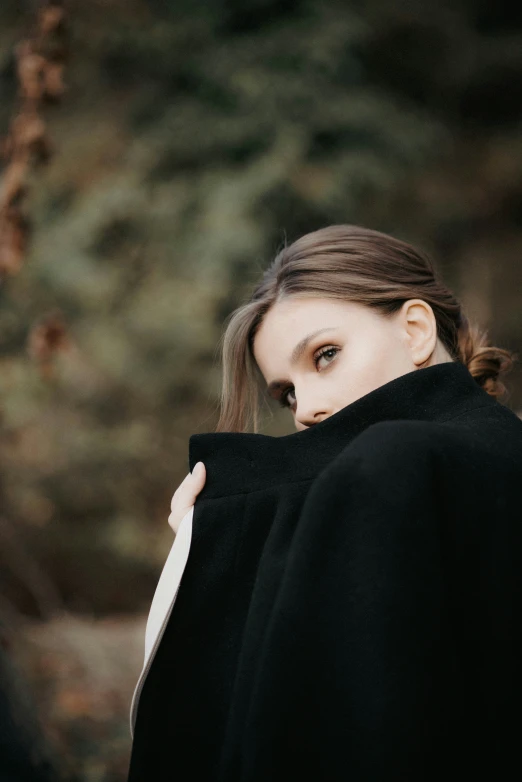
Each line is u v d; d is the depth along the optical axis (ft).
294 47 20.12
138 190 18.95
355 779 2.69
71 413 16.90
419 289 4.28
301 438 3.72
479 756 2.89
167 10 21.07
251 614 3.28
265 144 19.95
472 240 26.45
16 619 10.49
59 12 7.63
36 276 15.88
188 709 3.60
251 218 18.74
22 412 14.60
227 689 3.52
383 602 2.80
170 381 17.85
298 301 4.06
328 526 2.97
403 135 21.07
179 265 18.67
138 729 3.68
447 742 2.74
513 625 3.03
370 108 20.54
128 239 19.10
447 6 24.36
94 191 18.86
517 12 25.95
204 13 20.83
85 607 17.52
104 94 21.17
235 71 19.99
